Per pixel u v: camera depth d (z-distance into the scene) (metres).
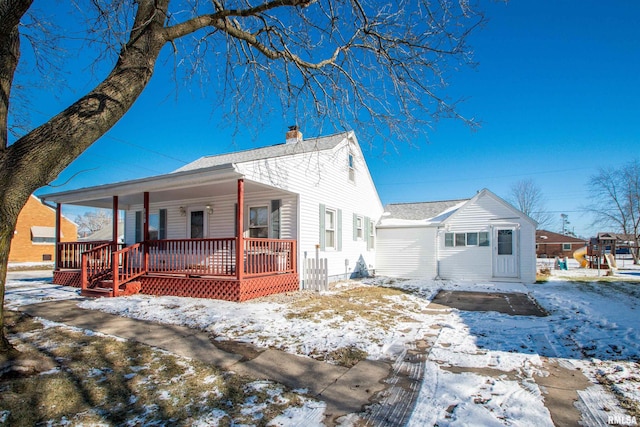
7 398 3.50
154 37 4.88
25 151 3.95
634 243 37.69
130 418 3.24
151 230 14.45
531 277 15.01
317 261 11.11
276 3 5.76
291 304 8.25
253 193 12.05
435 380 4.21
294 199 11.45
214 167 8.73
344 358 4.90
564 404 3.60
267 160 9.77
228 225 12.28
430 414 3.38
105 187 10.94
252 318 6.72
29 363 4.20
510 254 15.45
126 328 6.10
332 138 15.21
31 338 5.41
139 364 4.49
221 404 3.53
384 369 4.57
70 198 12.21
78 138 4.14
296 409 3.46
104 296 9.37
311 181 12.26
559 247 50.38
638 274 19.89
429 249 16.84
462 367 4.66
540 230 52.03
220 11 5.83
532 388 3.99
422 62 6.89
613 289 12.64
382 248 17.98
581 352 5.30
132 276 9.91
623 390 3.93
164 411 3.37
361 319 7.07
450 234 16.53
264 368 4.48
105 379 4.02
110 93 4.40
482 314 8.11
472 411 3.44
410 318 7.56
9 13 3.82
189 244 10.24
